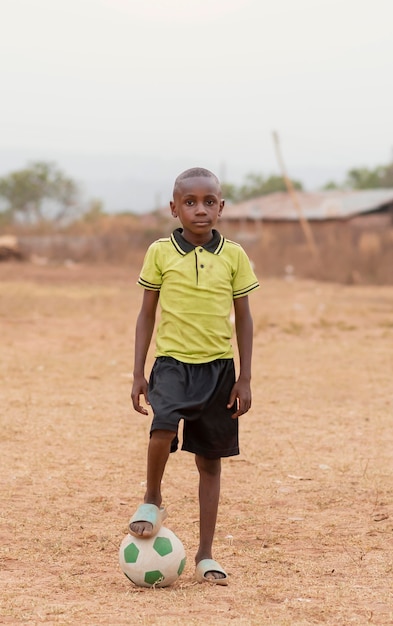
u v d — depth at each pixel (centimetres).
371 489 719
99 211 7506
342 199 5938
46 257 4547
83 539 589
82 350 1500
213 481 512
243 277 506
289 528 619
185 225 497
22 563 538
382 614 446
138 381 501
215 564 503
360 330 1838
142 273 507
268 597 475
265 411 1037
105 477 751
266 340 1673
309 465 798
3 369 1281
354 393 1156
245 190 9994
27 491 703
